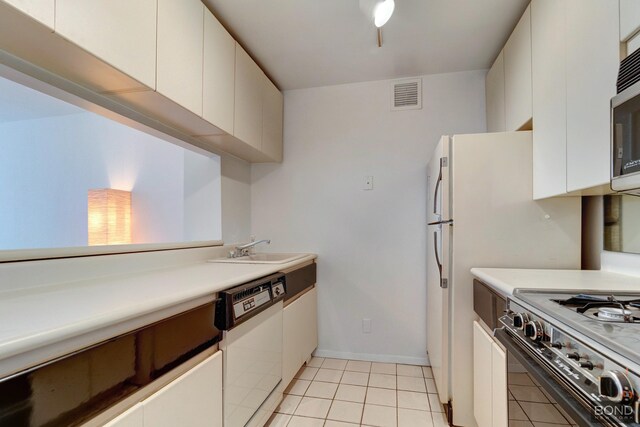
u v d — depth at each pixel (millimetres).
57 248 1276
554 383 835
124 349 835
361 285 2760
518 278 1380
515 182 1772
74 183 3182
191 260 2045
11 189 3363
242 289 1401
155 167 2916
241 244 2662
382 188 2748
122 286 1177
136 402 873
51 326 673
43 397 644
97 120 3133
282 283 1892
